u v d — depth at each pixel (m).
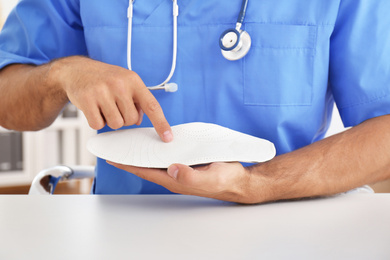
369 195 0.75
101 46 0.94
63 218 0.56
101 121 0.67
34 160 3.13
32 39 1.01
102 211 0.61
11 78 0.94
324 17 0.86
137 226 0.53
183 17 0.89
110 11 0.93
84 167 0.99
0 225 0.53
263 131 0.89
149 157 0.63
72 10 1.02
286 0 0.86
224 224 0.54
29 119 0.92
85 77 0.69
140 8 0.91
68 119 3.18
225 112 0.89
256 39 0.87
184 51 0.89
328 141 0.76
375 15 0.86
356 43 0.87
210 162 0.63
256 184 0.66
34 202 0.66
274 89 0.88
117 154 0.64
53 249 0.44
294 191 0.68
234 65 0.88
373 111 0.86
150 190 0.92
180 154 0.64
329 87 0.97
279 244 0.46
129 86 0.65
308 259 0.41
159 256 0.42
